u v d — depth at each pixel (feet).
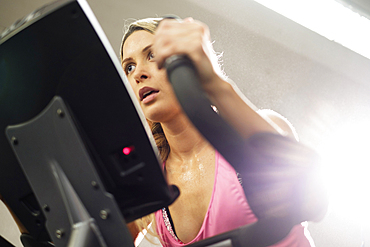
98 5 7.78
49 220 1.57
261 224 1.46
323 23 9.52
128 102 1.49
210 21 8.84
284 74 10.02
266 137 1.38
